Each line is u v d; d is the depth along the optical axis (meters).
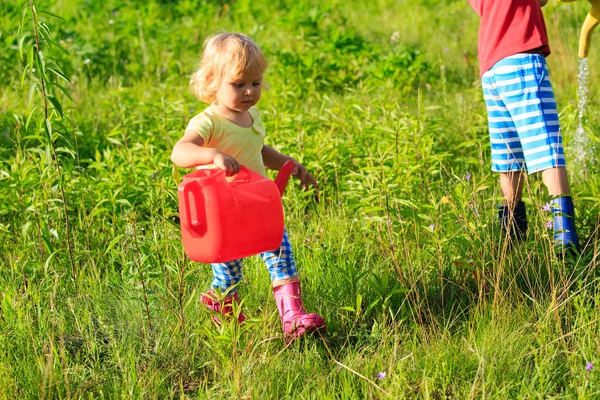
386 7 12.78
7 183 5.41
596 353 3.63
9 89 8.87
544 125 4.67
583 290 4.17
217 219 3.44
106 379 3.71
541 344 3.65
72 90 8.76
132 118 7.23
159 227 5.07
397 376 3.50
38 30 4.37
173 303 4.25
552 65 9.16
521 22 4.75
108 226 5.29
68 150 4.57
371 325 4.17
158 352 3.92
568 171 6.02
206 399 3.52
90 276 4.73
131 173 5.74
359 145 6.36
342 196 5.67
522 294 4.20
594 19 5.08
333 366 3.75
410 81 8.97
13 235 5.21
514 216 4.95
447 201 4.56
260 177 3.67
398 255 4.70
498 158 5.02
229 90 3.66
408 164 5.29
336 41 9.67
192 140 3.62
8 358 3.78
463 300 4.29
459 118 7.55
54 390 3.59
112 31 11.31
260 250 3.59
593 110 7.39
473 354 3.71
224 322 3.73
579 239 4.78
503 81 4.77
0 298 4.43
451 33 11.08
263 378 3.61
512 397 3.45
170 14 12.48
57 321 4.11
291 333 3.87
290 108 7.91
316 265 4.65
